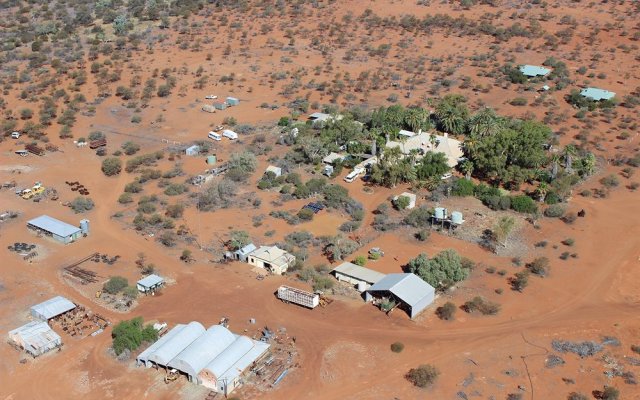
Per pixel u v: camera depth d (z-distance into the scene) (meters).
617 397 82.88
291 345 94.44
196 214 133.50
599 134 167.75
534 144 143.12
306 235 122.75
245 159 151.75
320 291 106.44
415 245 121.12
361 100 194.00
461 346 93.94
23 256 120.06
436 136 159.62
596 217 130.50
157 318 101.31
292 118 182.50
